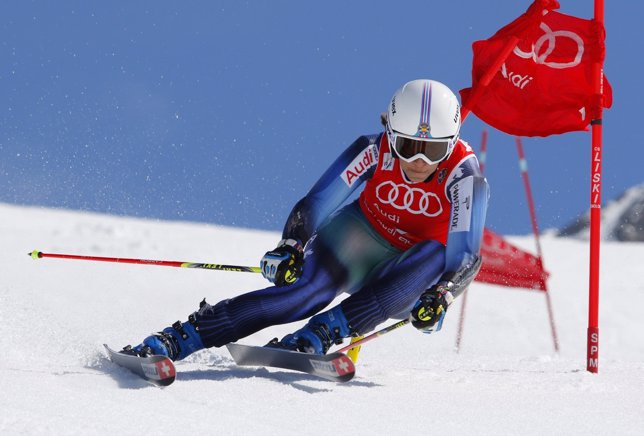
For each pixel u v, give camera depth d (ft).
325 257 50.93
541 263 84.28
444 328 99.55
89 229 173.47
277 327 82.07
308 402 39.70
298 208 49.16
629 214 295.48
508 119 65.26
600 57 60.95
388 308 48.52
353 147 50.75
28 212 233.96
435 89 46.98
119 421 33.78
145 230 186.29
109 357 48.06
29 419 32.91
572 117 63.98
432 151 46.68
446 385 47.60
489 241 86.07
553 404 42.37
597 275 57.57
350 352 54.19
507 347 92.73
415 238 51.80
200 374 47.26
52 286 93.09
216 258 148.46
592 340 56.75
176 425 33.83
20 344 50.80
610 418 39.58
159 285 106.73
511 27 63.72
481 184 47.98
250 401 39.29
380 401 41.11
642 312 120.57
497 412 39.86
